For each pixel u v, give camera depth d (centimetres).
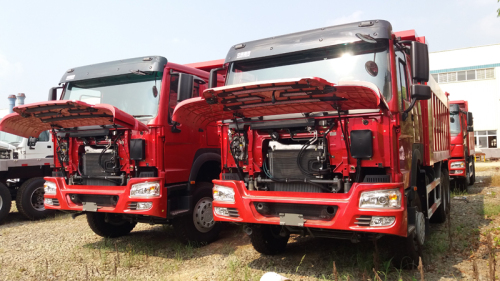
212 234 621
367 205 373
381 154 386
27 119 561
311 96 378
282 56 487
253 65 505
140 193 530
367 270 436
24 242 660
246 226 459
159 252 572
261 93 384
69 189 584
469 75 3177
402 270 438
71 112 519
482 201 884
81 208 568
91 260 540
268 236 509
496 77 3078
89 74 642
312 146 423
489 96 3103
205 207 616
